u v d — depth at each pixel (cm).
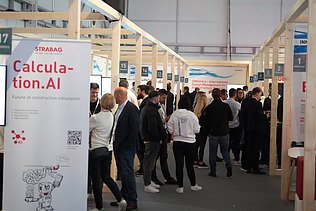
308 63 416
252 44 1658
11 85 391
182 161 637
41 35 856
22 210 399
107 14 580
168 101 1059
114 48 617
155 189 637
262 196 636
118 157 525
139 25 1692
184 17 1689
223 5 1669
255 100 799
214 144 768
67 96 395
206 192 651
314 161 417
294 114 607
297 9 506
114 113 564
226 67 1619
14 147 395
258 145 803
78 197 402
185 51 1689
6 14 646
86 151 399
